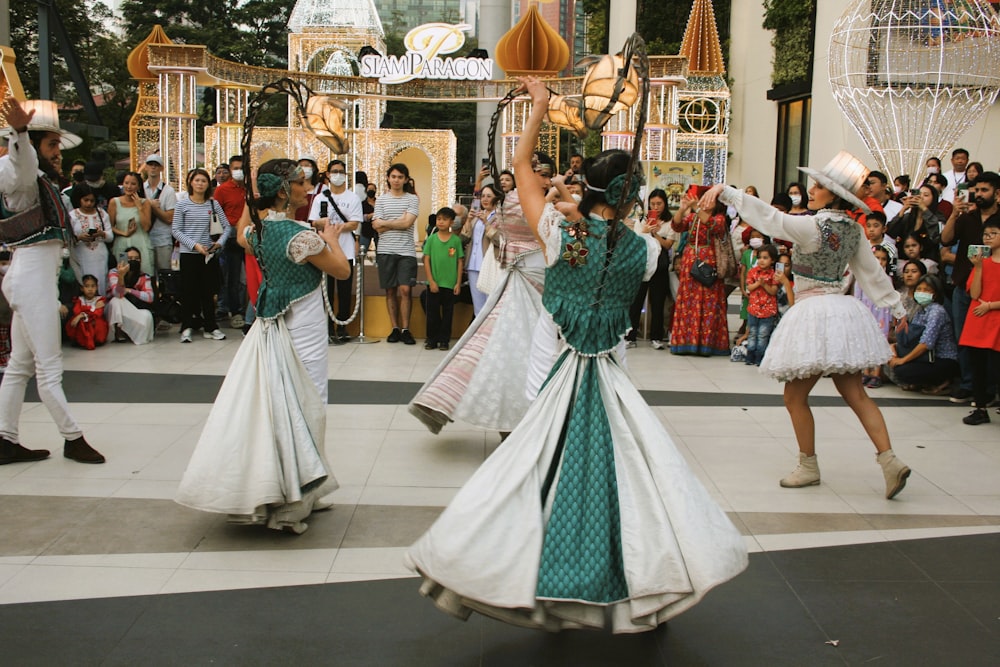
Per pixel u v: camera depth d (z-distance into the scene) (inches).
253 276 365.7
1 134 202.8
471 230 349.1
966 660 123.0
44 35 624.1
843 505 182.4
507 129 632.4
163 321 394.3
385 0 2495.1
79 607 133.7
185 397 261.9
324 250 162.4
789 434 235.9
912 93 346.6
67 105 1234.0
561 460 115.6
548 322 165.9
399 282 363.9
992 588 144.3
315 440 162.7
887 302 187.0
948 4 347.9
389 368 312.8
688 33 727.1
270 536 161.6
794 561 154.2
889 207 345.1
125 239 366.0
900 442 229.5
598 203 125.8
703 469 205.3
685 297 355.3
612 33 932.0
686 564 109.4
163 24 1405.0
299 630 128.3
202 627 128.6
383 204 363.3
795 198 377.4
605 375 120.9
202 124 1318.9
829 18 601.6
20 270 190.1
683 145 729.6
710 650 125.0
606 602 111.0
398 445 220.1
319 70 877.8
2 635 125.1
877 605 138.4
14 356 196.4
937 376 281.0
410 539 161.3
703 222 349.1
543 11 1638.8
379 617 132.5
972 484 196.4
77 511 171.6
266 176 162.1
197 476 152.8
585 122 142.0
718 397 279.0
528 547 110.6
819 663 121.8
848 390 187.9
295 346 163.0
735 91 826.2
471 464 205.8
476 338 211.2
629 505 113.7
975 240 266.5
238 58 1368.1
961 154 359.3
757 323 335.9
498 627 130.4
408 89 627.8
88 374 291.6
